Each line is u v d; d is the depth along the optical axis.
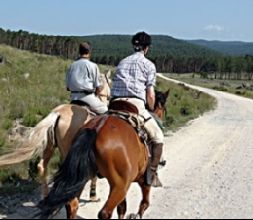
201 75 164.25
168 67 188.62
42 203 6.16
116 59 141.88
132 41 7.53
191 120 24.48
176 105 29.67
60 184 6.19
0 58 33.34
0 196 9.03
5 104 18.02
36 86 25.47
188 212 8.70
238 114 29.86
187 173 12.03
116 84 7.40
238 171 12.50
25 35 108.12
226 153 15.22
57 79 30.28
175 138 17.92
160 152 7.42
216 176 11.82
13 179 9.98
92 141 6.38
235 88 91.31
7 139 13.84
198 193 10.11
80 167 6.23
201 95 46.84
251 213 8.79
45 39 110.44
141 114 7.23
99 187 10.16
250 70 181.25
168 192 10.06
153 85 7.39
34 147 7.71
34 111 17.56
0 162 7.77
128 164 6.47
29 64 35.38
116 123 6.74
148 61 7.41
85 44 8.41
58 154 11.98
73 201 6.72
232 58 187.25
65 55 111.00
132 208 8.75
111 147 6.38
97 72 8.42
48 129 7.81
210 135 19.28
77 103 8.34
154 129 7.35
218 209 8.98
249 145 17.02
